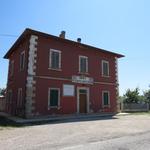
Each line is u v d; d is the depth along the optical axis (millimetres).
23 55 19562
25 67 18219
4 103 25969
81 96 20969
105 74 23656
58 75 19172
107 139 8805
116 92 24578
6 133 10156
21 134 9898
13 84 22094
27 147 7246
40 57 18141
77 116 18484
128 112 27203
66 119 16562
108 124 14023
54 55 19203
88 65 22000
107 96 23453
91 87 21891
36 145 7559
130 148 7086
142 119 18031
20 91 18953
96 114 20984
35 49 17906
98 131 10977
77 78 20688
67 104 19484
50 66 18703
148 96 43125
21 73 19250
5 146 7410
